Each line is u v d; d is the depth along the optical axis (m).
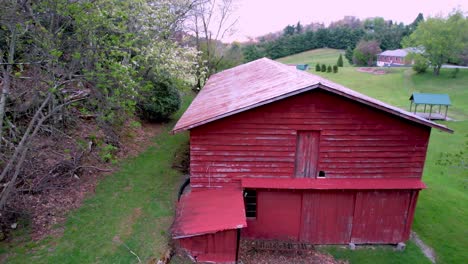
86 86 14.39
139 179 15.65
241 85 17.48
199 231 10.47
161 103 22.80
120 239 11.14
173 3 24.77
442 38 62.16
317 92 11.91
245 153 12.46
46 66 10.60
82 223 11.72
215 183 12.76
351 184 12.58
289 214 13.02
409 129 12.46
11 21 9.43
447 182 22.22
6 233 10.57
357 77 69.56
